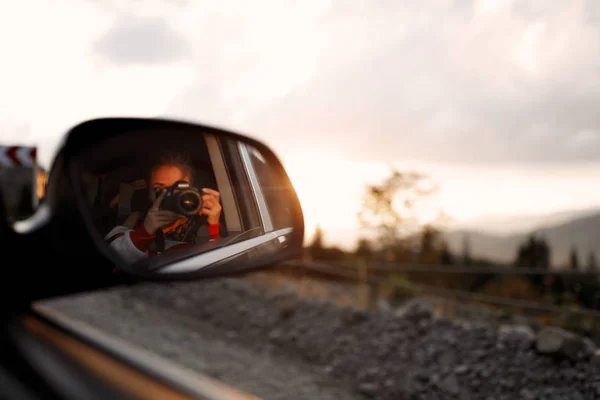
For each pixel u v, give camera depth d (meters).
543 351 6.18
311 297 9.01
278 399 5.39
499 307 9.89
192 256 2.45
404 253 12.83
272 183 3.44
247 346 7.58
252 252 3.03
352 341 7.29
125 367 4.61
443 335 6.97
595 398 5.51
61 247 1.36
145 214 2.39
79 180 1.47
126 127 2.32
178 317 8.45
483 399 5.80
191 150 2.85
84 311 7.03
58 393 3.03
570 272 8.46
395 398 6.07
